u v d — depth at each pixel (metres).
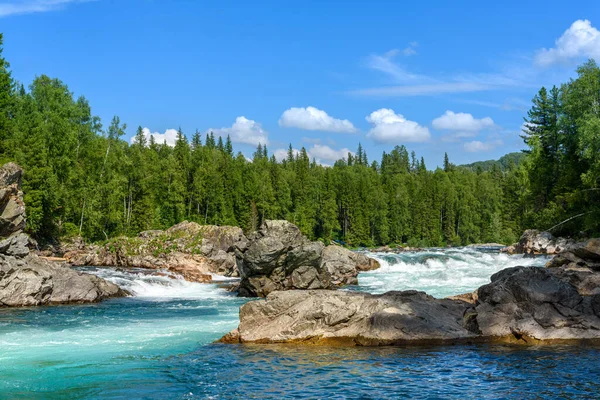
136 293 32.69
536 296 17.53
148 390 12.17
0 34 59.66
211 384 12.60
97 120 76.19
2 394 11.84
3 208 40.25
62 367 14.18
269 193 104.50
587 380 12.67
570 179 60.38
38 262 30.83
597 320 17.19
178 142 104.25
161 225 84.88
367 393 11.84
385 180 146.25
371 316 17.22
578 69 61.16
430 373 13.41
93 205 66.75
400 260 50.22
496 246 97.19
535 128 72.06
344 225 119.50
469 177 158.88
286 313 17.98
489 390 11.98
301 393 11.87
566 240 57.09
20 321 22.23
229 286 35.94
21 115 63.66
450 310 18.34
